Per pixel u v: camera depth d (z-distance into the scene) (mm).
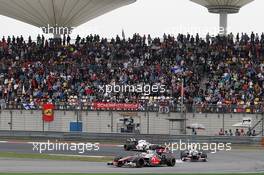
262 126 161125
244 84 176750
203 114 168125
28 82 189875
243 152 132125
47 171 89938
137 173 87562
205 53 192250
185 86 179125
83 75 190375
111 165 101875
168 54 194625
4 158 112062
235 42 196250
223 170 96375
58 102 179000
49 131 163375
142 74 187250
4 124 180625
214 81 180625
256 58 188000
